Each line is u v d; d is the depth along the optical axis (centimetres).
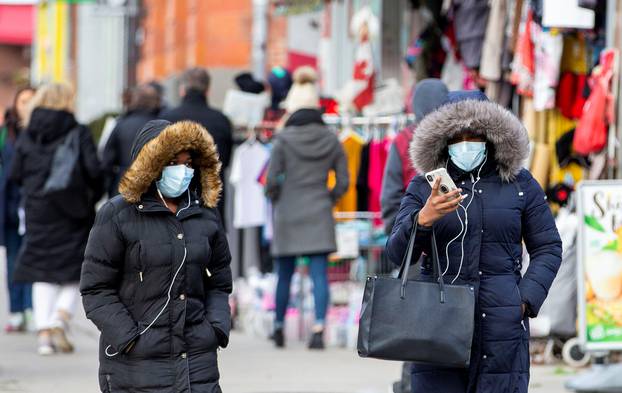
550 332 2080
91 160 2298
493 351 1212
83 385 1933
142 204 1186
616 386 1830
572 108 2198
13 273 2431
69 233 2298
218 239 1219
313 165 2316
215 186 1218
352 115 2714
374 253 2505
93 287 1186
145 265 1177
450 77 2700
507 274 1226
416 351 1188
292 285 2609
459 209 1223
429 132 1234
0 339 2533
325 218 2312
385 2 3319
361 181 2480
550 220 1252
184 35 6169
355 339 2386
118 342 1165
